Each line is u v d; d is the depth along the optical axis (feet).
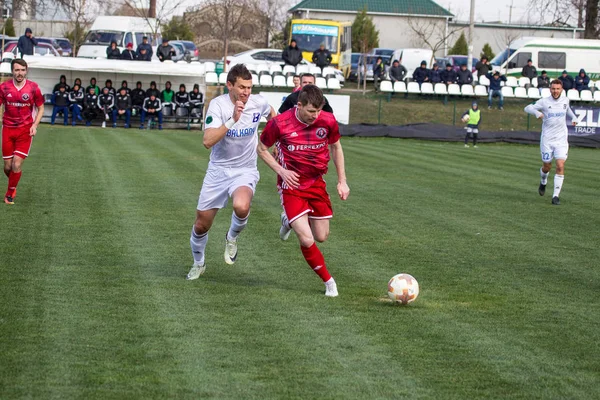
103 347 24.80
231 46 272.72
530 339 26.76
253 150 33.81
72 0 209.97
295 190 31.81
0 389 21.18
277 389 21.65
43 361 23.41
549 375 23.31
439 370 23.50
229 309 29.53
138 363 23.43
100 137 111.34
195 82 144.15
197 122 140.67
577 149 135.44
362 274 36.06
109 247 40.32
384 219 51.90
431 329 27.61
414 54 207.00
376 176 77.61
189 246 41.39
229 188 33.32
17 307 28.96
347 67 204.44
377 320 28.53
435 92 168.76
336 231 47.01
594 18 201.98
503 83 172.86
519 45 193.98
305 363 23.77
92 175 68.74
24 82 51.60
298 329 27.20
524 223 52.03
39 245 40.09
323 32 190.90
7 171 52.75
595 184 77.71
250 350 24.84
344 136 136.67
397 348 25.43
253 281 34.30
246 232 45.65
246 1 259.80
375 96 173.27
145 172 72.38
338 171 32.27
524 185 74.33
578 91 172.35
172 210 52.19
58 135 111.55
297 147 31.35
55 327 26.71
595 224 52.31
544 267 38.70
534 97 169.17
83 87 141.28
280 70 165.07
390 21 301.43
